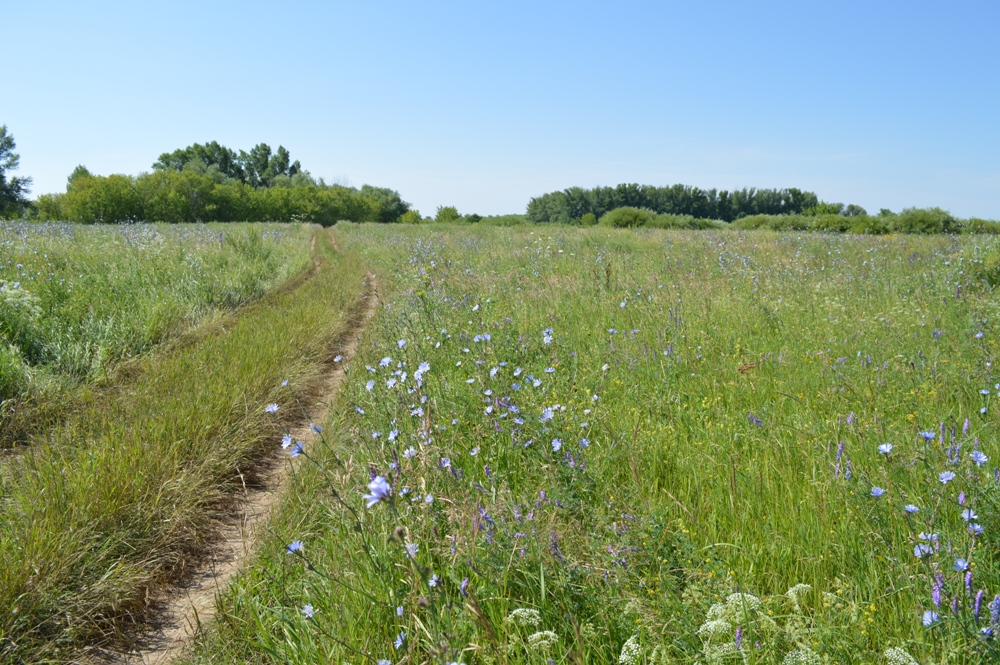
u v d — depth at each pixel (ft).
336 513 12.05
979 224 105.09
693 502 11.37
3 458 16.25
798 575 9.32
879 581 8.82
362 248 80.12
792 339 21.11
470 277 37.37
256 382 20.93
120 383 22.41
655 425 14.48
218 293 37.37
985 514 8.96
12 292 24.94
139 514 12.80
